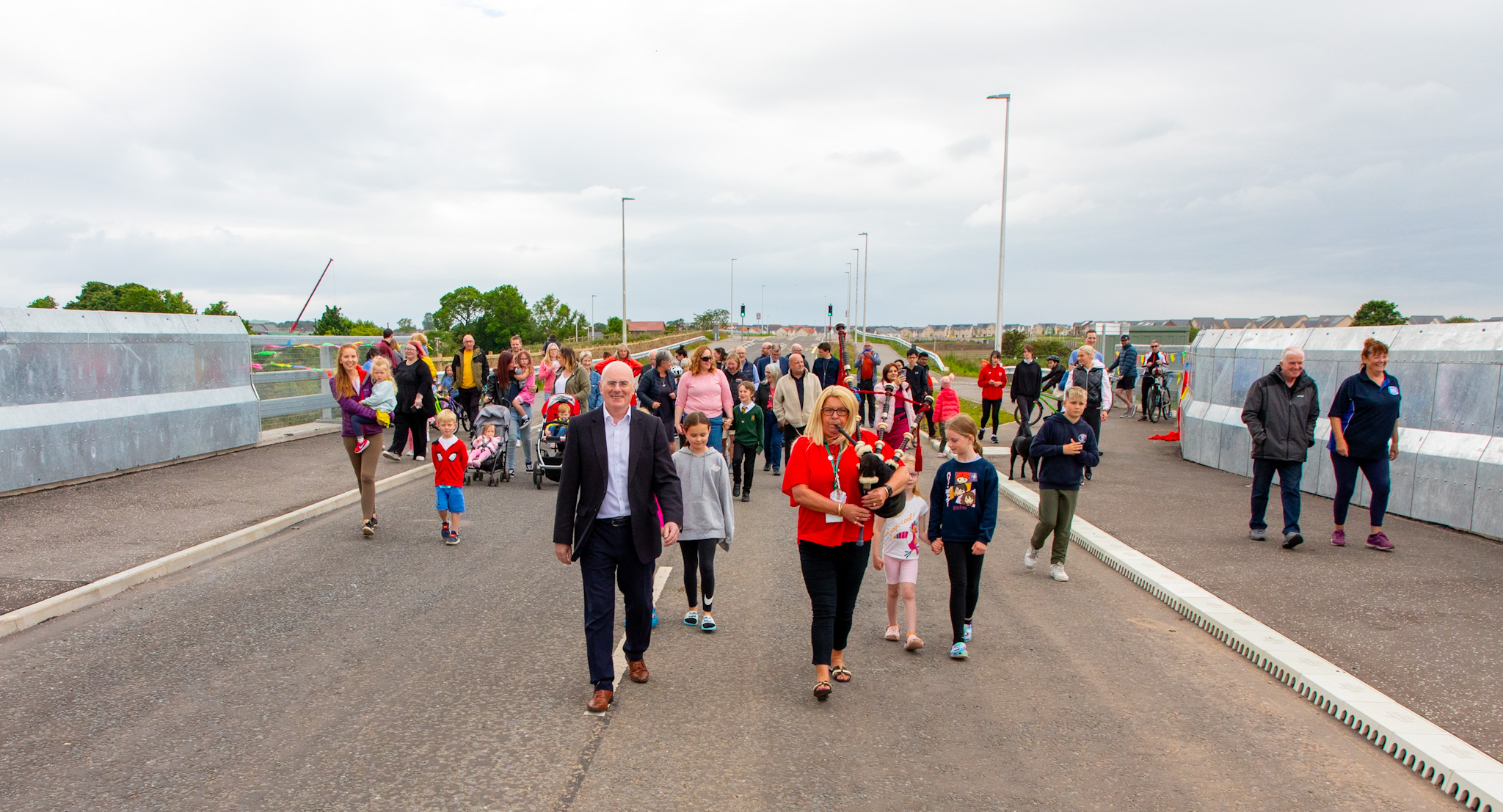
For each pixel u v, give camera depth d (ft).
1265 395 27.61
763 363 58.39
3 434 30.35
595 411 16.25
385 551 26.71
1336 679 16.28
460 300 404.57
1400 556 26.12
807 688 16.46
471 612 20.57
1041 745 14.11
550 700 15.53
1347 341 36.35
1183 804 12.23
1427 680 16.43
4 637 18.26
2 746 13.28
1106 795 12.44
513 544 27.99
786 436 43.37
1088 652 18.78
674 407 39.86
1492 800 11.89
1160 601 22.75
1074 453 24.44
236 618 19.85
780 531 31.50
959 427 18.44
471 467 39.29
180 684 15.89
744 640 19.25
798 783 12.59
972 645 19.15
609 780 12.56
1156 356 70.49
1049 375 59.88
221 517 29.12
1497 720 14.64
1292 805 12.27
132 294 242.99
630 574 16.20
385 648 18.06
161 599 21.25
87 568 22.56
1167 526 30.89
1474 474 28.94
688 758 13.35
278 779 12.35
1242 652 18.74
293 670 16.71
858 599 23.26
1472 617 20.22
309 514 30.91
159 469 37.70
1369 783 13.03
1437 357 31.07
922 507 19.25
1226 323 267.39
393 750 13.39
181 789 12.01
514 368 46.06
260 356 53.93
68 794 11.83
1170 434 58.54
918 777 12.89
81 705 14.89
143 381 37.58
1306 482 38.06
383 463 43.83
